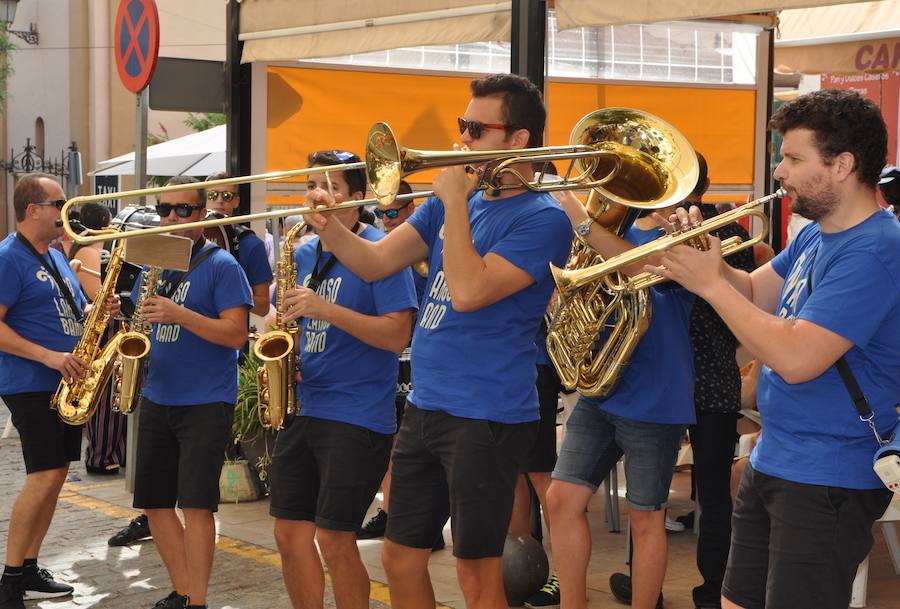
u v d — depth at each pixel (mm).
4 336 4887
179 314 4488
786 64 8641
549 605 4738
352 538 3998
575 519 4191
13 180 29938
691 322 4473
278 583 5277
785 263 3137
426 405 3311
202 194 4770
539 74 5547
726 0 4695
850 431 2717
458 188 3137
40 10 27656
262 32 7398
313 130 7719
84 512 6797
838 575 2740
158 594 5156
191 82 7707
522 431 3279
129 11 7258
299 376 4020
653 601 4145
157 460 4680
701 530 4555
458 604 4859
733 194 7965
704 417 4496
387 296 3957
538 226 3250
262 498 7113
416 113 7824
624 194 3455
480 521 3230
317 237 4285
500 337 3258
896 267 2672
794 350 2674
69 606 4977
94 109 26062
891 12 7859
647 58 7707
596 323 3965
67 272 5266
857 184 2727
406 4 6402
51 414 4996
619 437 4148
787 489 2771
